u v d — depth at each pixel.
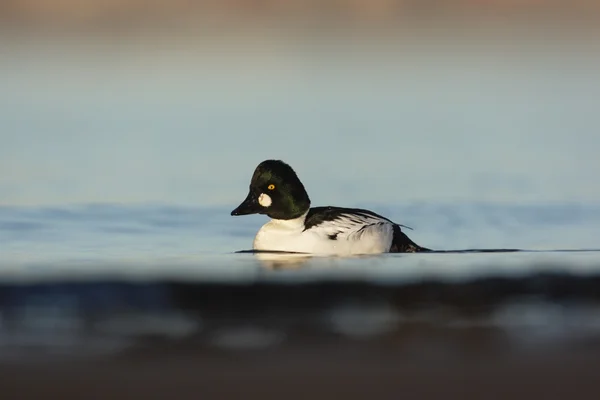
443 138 27.06
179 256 14.72
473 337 9.95
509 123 29.77
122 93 35.50
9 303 11.20
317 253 14.92
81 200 19.44
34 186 20.73
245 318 10.70
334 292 11.85
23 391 8.13
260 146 25.73
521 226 17.58
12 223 17.28
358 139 26.86
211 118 30.42
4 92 35.50
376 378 8.50
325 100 34.22
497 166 23.28
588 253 14.99
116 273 12.77
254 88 36.88
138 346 9.61
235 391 8.16
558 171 22.59
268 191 15.16
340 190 20.83
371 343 9.70
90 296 11.56
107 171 22.47
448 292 11.86
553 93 36.03
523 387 8.27
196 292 11.75
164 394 8.06
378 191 20.73
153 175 22.12
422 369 8.77
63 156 24.22
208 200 19.69
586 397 8.05
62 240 16.08
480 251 15.24
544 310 11.11
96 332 10.14
